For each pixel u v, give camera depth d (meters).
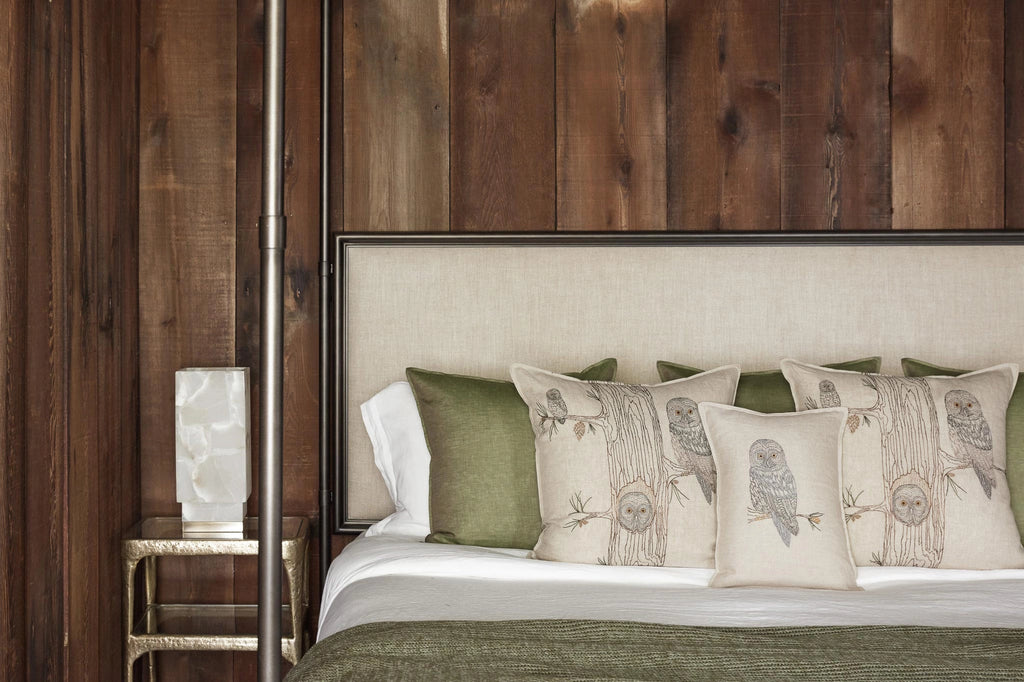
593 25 2.63
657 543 1.93
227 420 2.39
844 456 2.01
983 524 1.95
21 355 1.87
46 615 1.99
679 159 2.62
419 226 2.64
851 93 2.61
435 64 2.64
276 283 1.76
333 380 2.56
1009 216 2.60
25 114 1.88
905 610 1.66
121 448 2.46
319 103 2.62
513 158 2.64
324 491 2.55
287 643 2.35
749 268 2.53
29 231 1.90
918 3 2.60
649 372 2.53
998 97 2.60
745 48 2.62
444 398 2.21
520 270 2.54
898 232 2.52
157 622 2.46
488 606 1.66
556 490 1.98
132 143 2.55
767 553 1.84
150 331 2.62
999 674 1.27
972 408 2.04
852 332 2.52
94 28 2.26
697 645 1.42
